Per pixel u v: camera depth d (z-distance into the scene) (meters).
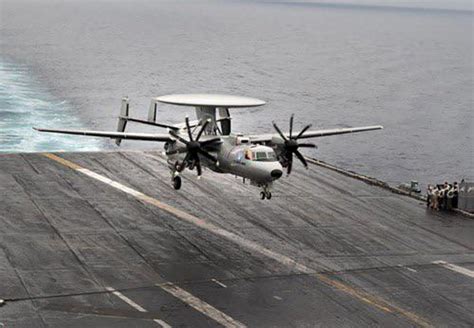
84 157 69.00
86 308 38.59
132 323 37.12
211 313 38.97
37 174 62.62
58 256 45.62
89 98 148.12
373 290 43.56
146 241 49.38
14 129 107.94
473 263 49.25
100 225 51.78
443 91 191.38
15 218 51.84
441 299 42.81
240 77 199.75
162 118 132.75
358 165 107.56
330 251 49.88
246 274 44.84
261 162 49.88
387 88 192.50
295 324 38.28
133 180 63.00
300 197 61.81
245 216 56.00
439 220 58.44
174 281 43.03
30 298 39.44
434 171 105.94
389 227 55.84
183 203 58.03
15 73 177.50
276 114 144.00
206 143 52.88
